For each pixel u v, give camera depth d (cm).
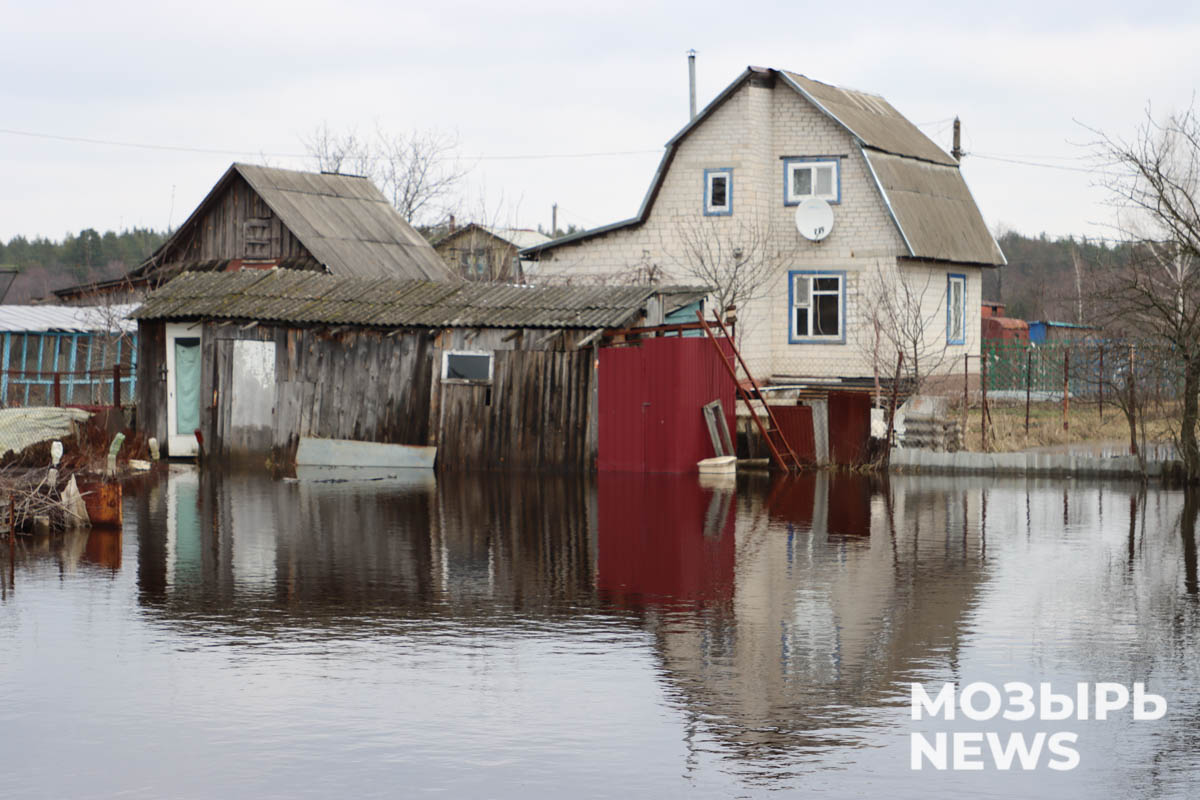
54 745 853
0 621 1191
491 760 822
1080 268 6041
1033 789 778
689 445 2422
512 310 2536
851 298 3472
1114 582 1372
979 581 1379
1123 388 2428
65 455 2338
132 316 2727
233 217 3925
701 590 1331
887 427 2584
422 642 1112
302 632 1148
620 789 773
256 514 1892
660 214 3584
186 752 838
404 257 3931
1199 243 2183
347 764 816
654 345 2414
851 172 3469
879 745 852
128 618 1204
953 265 3681
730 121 3491
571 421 2469
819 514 1892
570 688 975
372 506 1984
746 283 3469
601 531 1723
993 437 2691
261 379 2656
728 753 835
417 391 2558
